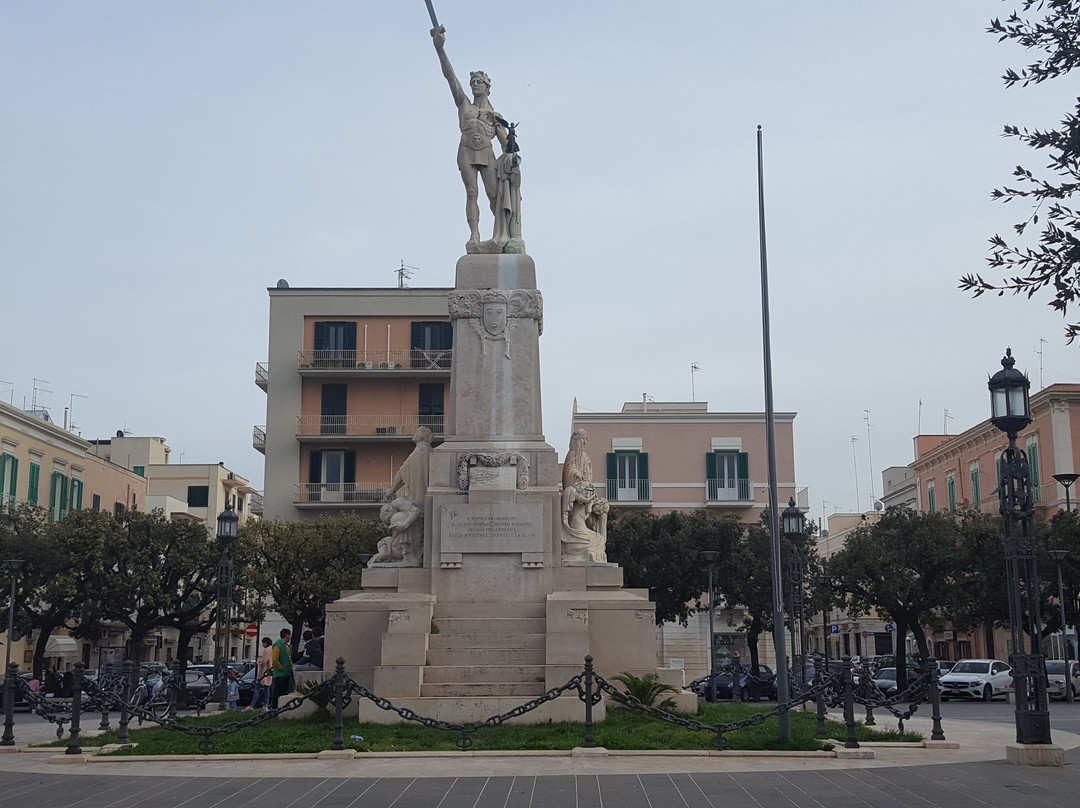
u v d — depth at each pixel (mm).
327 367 54031
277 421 54031
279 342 54719
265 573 41969
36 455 52281
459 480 20156
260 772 12953
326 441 53625
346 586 41844
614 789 11414
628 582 46281
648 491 59312
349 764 13438
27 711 32562
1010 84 8992
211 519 80062
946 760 14234
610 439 59969
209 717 19750
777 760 13844
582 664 17562
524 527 19797
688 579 46406
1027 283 8828
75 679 15094
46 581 40562
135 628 42531
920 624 45094
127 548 42062
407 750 14336
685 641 56656
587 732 14320
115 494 63188
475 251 21859
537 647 18516
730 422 60062
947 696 38688
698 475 59625
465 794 11141
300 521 51906
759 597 46062
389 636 17719
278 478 53438
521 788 11484
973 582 41188
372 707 16875
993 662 38406
